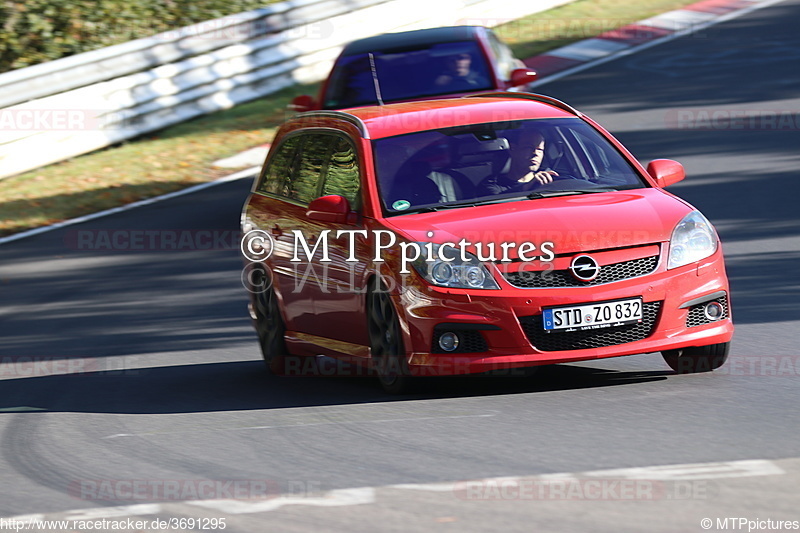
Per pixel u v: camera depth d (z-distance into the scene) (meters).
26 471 21.50
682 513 16.08
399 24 83.25
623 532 15.47
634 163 27.78
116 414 26.52
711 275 24.92
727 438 19.95
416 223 25.39
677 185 49.62
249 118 70.31
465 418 22.77
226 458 21.22
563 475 18.30
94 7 86.31
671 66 73.88
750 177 49.62
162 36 70.12
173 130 68.88
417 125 28.28
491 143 27.62
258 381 29.64
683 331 24.55
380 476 19.05
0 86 62.06
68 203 56.59
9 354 35.56
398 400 25.23
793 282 34.81
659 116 61.97
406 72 45.66
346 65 46.59
